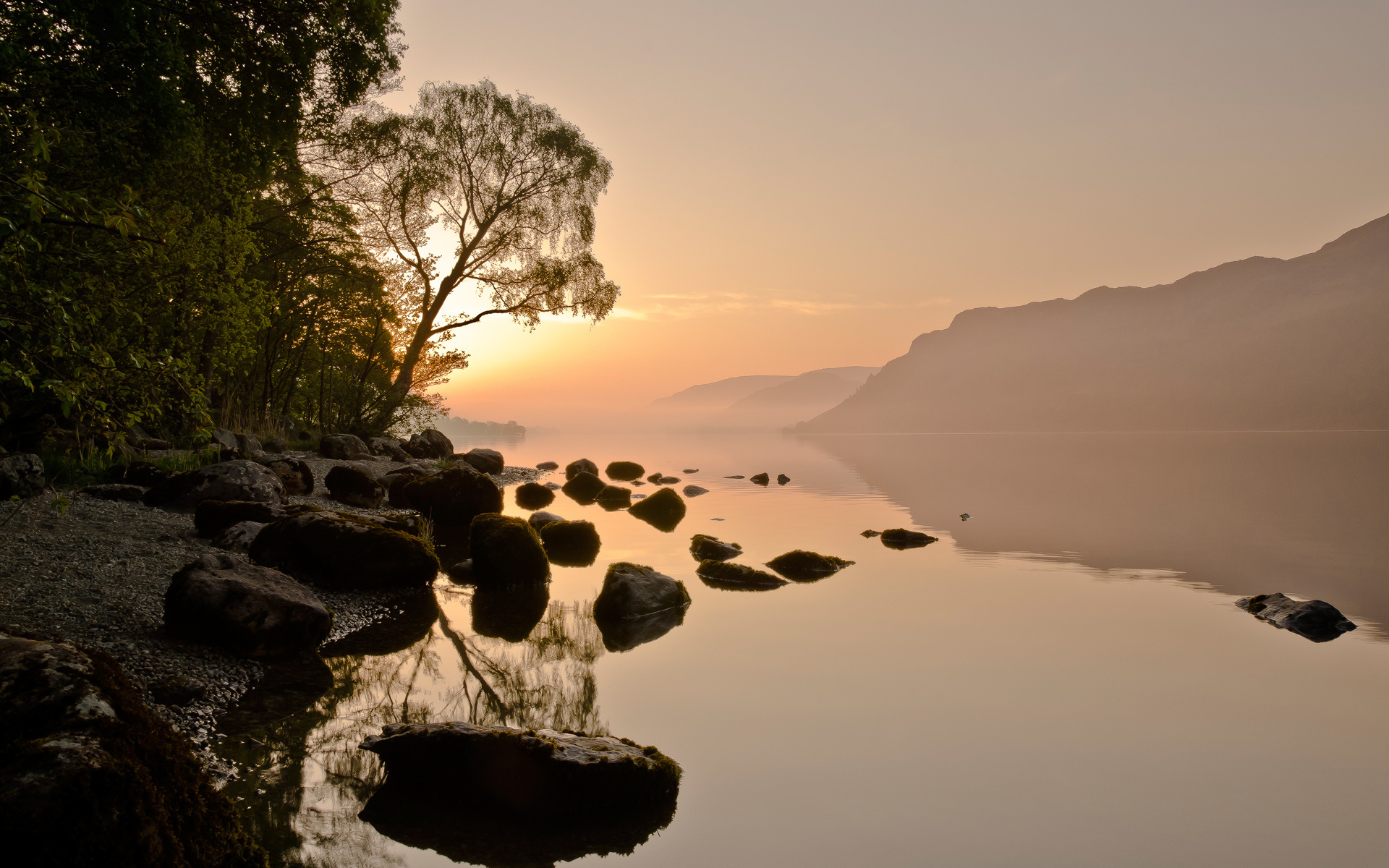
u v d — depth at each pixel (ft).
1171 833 17.69
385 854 15.99
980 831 17.70
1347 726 23.94
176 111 45.52
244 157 60.29
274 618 27.73
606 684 27.55
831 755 21.75
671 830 17.58
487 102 119.24
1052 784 20.07
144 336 40.04
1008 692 26.89
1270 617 36.58
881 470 157.79
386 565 38.50
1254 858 16.69
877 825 17.94
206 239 56.03
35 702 11.47
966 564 51.16
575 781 17.89
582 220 124.88
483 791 18.11
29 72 36.96
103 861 10.39
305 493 61.05
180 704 22.59
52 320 17.63
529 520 62.49
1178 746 22.48
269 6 52.90
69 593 28.40
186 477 47.65
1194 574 47.67
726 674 28.68
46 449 50.08
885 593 42.60
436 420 136.87
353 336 114.42
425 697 25.40
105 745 11.30
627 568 39.83
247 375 99.55
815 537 63.57
